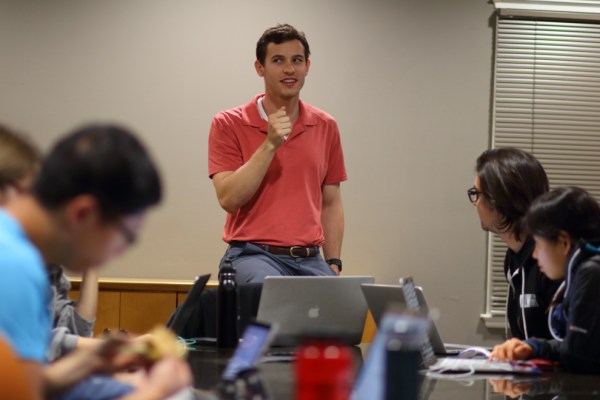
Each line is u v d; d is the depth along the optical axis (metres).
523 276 3.67
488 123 6.53
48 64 6.28
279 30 4.59
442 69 6.50
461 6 6.51
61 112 6.28
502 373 2.97
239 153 4.66
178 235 6.33
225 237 4.64
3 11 6.25
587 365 2.99
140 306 5.79
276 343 3.59
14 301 1.58
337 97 6.43
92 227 1.69
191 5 6.33
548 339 3.61
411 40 6.48
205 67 6.34
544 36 6.57
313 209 4.62
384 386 1.56
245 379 2.27
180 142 6.33
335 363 1.47
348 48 6.43
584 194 3.12
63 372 1.82
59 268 3.36
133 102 6.32
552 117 6.58
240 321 3.77
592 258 3.04
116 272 6.28
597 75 6.61
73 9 6.29
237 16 6.36
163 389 1.78
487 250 6.53
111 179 1.66
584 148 6.61
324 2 6.42
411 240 6.46
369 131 6.45
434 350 3.45
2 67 6.25
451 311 6.48
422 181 6.48
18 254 1.62
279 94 4.58
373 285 3.34
